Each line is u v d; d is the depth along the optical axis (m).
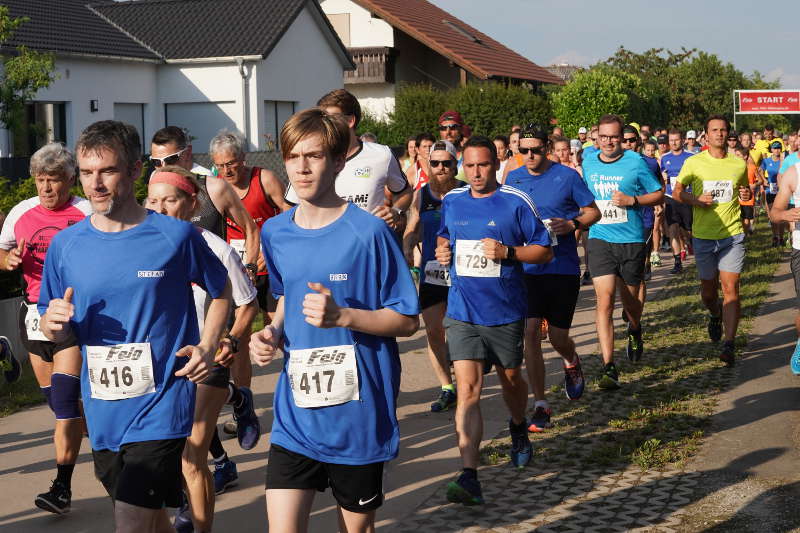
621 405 7.67
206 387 4.66
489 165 5.81
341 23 38.97
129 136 3.83
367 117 33.78
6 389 8.71
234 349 4.70
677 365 9.11
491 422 7.30
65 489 5.55
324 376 3.71
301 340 3.77
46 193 5.99
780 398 7.73
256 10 29.30
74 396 5.47
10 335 9.67
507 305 5.72
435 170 7.38
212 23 28.86
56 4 27.25
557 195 7.14
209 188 6.26
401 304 3.74
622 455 6.31
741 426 6.97
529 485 5.81
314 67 31.23
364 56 38.09
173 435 3.87
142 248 3.84
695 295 13.32
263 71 28.23
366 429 3.74
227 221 6.71
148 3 30.03
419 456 6.54
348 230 3.73
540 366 6.94
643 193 8.55
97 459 3.98
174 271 3.89
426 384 8.77
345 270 3.71
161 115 28.19
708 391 8.09
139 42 27.69
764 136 25.00
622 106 33.59
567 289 7.09
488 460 6.30
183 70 27.91
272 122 29.20
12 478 6.27
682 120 71.38
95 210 3.79
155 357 3.86
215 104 28.02
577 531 5.04
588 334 10.91
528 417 7.38
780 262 16.95
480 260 5.68
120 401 3.86
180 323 3.92
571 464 6.18
